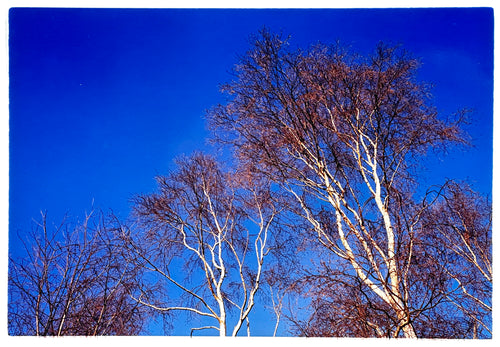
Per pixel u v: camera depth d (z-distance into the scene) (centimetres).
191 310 991
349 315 782
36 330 815
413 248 834
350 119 1025
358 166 1053
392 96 1015
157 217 1063
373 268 816
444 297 800
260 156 1038
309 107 1032
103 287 862
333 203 966
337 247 897
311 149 1051
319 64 1041
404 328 785
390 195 950
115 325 852
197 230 1091
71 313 833
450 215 966
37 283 829
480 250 927
